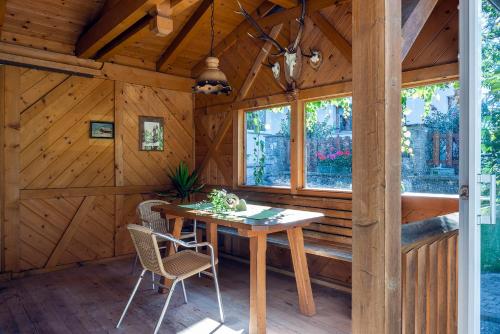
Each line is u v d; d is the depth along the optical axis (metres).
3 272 4.32
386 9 1.41
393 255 1.45
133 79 5.32
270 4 4.80
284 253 4.68
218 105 5.60
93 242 5.01
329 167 4.27
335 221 4.09
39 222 4.59
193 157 6.08
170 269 2.93
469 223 1.72
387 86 1.41
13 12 4.15
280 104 4.73
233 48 5.36
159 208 3.92
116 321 3.16
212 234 4.32
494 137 1.81
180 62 5.75
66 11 4.33
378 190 1.42
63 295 3.79
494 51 1.81
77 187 4.86
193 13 4.85
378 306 1.44
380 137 1.41
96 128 5.02
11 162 4.36
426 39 3.36
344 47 3.94
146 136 5.49
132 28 4.09
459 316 1.76
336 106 4.18
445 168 3.35
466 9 1.75
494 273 1.79
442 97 3.37
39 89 4.57
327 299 3.72
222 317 3.16
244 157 5.35
